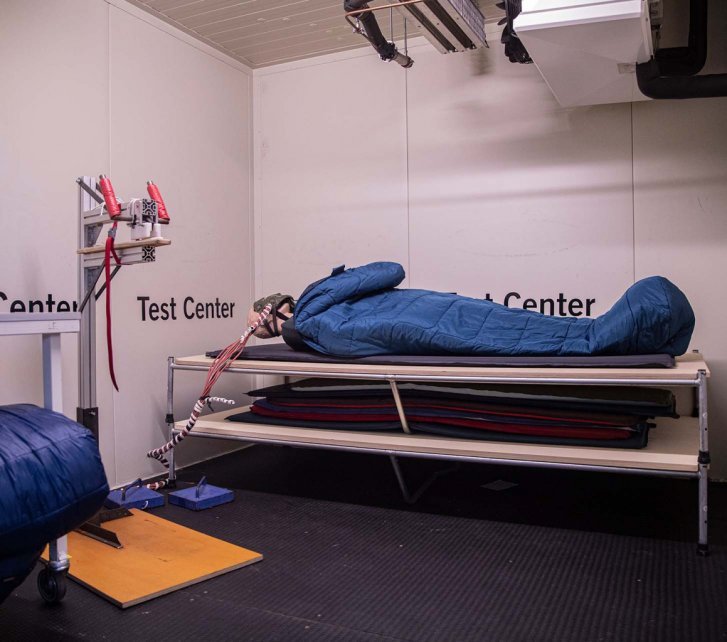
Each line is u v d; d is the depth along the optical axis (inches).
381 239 147.3
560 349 95.9
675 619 67.4
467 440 98.5
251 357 113.6
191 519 101.2
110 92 121.9
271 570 81.5
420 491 111.6
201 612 70.6
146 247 87.3
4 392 103.2
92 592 75.5
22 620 69.1
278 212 157.9
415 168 143.7
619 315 94.1
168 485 118.6
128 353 126.0
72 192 114.5
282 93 157.1
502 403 99.4
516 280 135.3
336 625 67.5
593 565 81.9
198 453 141.1
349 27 137.9
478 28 121.3
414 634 65.4
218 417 124.0
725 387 121.0
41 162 109.2
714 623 66.4
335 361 104.7
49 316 70.0
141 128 128.5
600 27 86.7
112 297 123.0
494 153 136.7
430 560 84.2
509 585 76.4
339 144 151.2
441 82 140.9
